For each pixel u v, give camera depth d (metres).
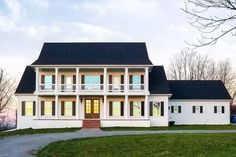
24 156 21.44
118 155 20.12
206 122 55.19
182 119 55.12
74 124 47.75
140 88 49.78
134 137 27.62
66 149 23.58
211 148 20.75
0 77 74.00
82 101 50.09
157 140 25.00
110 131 39.56
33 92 49.84
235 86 90.56
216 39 12.88
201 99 55.22
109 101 50.25
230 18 12.83
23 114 49.94
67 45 52.53
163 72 53.62
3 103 73.56
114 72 50.31
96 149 22.62
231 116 61.84
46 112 50.12
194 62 91.06
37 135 35.50
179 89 56.41
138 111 50.16
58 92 48.69
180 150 20.61
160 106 50.03
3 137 33.62
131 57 50.34
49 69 50.09
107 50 51.81
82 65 48.12
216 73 91.50
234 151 19.50
